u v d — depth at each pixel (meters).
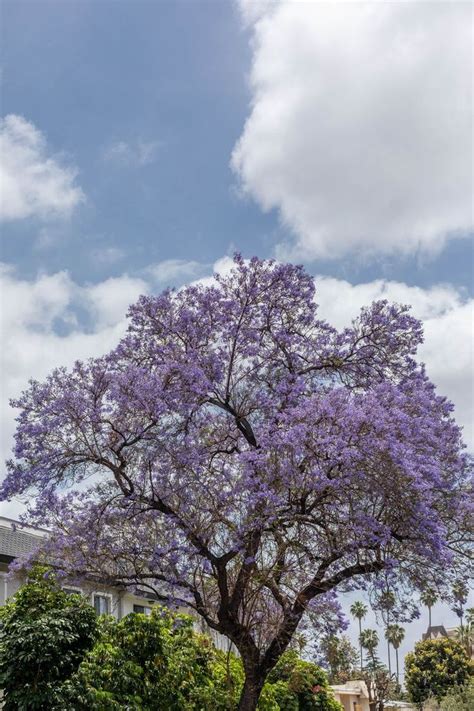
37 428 14.71
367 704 57.75
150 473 15.23
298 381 16.09
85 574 15.20
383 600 15.02
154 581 16.48
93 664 14.67
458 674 64.50
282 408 15.97
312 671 27.09
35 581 15.24
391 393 15.37
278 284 17.11
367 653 59.09
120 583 15.29
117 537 15.46
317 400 14.70
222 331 16.92
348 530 14.16
